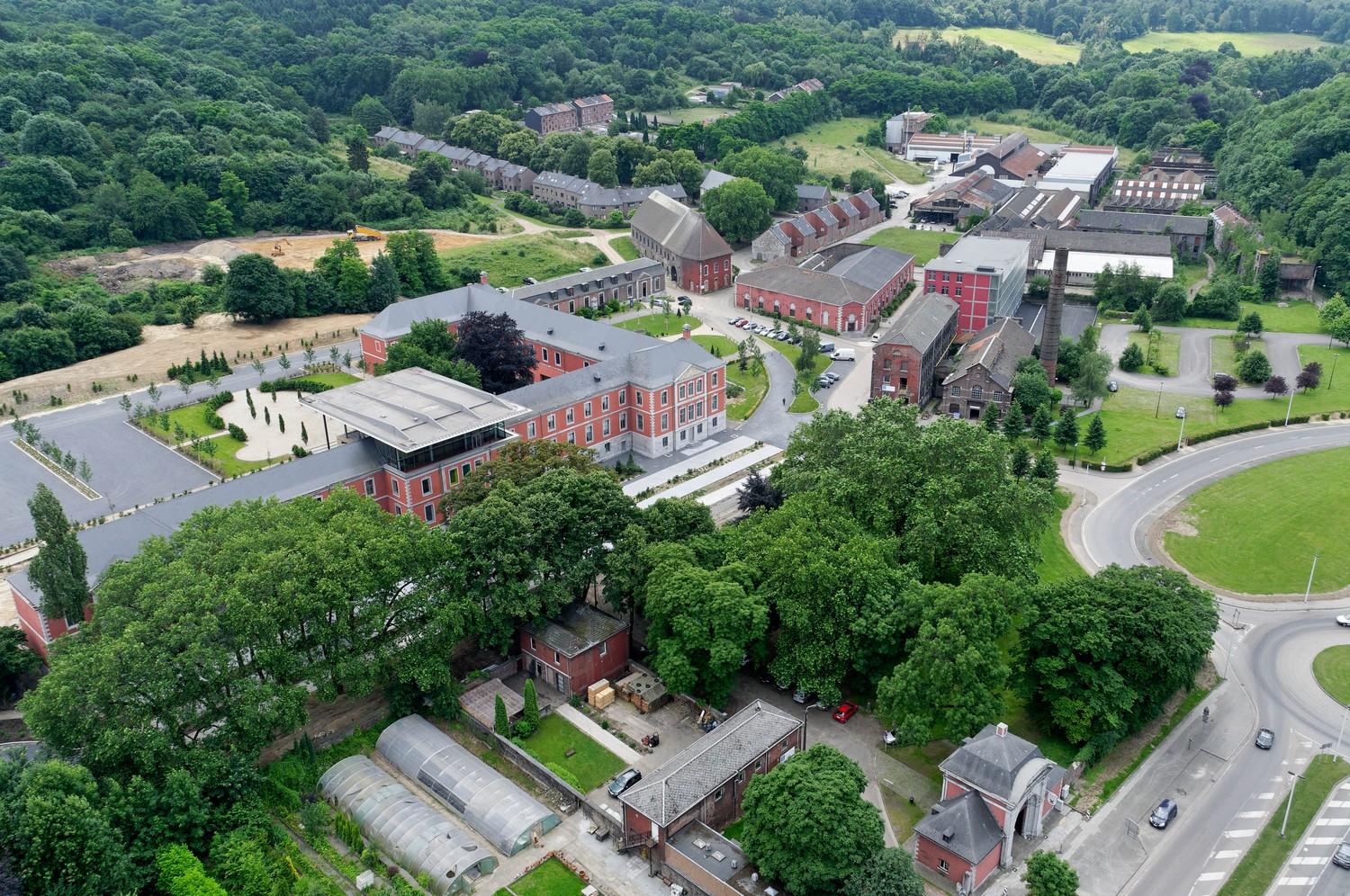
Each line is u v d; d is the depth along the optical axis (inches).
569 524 4111.7
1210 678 4183.1
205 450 5915.4
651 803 3144.7
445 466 5132.9
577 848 3255.4
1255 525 5403.5
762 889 2974.9
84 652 3176.7
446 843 3120.1
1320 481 5826.8
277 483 4739.2
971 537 4045.3
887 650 3710.6
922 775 3565.5
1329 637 4471.0
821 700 3740.2
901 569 3907.5
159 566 3535.9
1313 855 3245.6
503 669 4124.0
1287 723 3909.9
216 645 3324.3
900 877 2822.3
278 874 3034.0
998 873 3159.5
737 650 3641.7
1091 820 3388.3
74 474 5757.9
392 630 3821.4
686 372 6171.3
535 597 3976.4
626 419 6205.7
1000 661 3580.2
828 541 3922.2
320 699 3526.1
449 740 3631.9
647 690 3964.1
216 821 3164.4
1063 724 3609.7
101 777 3115.2
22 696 3956.7
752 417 6806.1
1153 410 6870.1
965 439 4473.4
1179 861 3216.0
